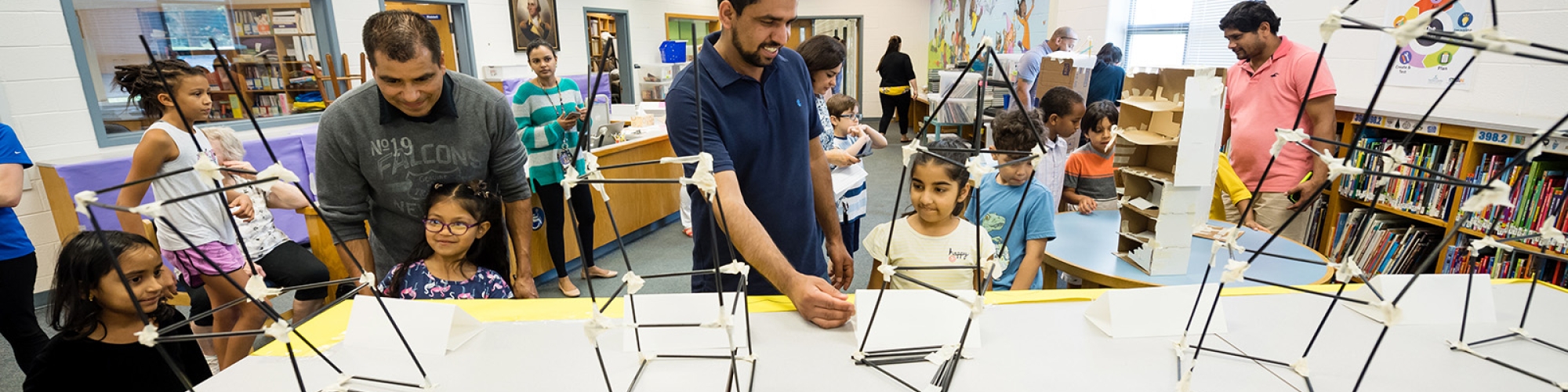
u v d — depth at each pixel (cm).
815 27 891
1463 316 86
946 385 75
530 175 252
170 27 320
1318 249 268
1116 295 87
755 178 127
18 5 262
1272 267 158
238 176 179
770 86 122
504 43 564
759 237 98
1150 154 164
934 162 132
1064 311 94
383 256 154
